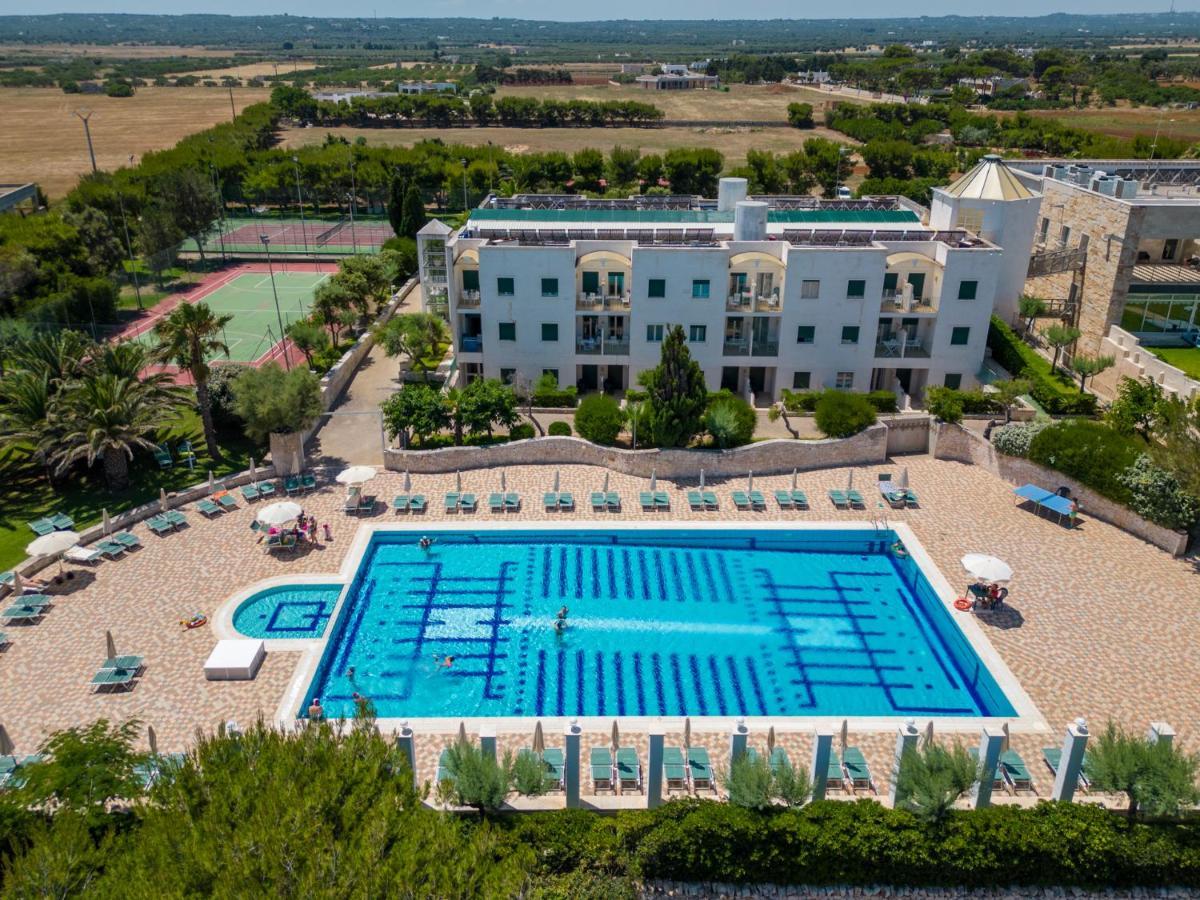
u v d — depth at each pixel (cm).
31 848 1998
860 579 3953
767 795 2444
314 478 4572
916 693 3256
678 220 6253
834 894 2434
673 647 3478
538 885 2152
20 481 4528
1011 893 2434
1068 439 4356
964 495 4478
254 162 12556
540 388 5438
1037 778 2728
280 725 2916
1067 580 3747
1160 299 5741
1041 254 5947
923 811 2427
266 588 3662
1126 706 3028
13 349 4947
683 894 2425
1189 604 3584
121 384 4356
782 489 4528
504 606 3709
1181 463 3797
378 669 3316
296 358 6400
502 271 5419
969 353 5575
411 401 4703
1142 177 7181
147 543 3994
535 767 2459
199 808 2022
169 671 3169
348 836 1927
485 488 4509
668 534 4141
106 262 8112
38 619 3441
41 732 2864
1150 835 2408
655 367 5131
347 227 11156
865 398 5075
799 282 5369
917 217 6481
